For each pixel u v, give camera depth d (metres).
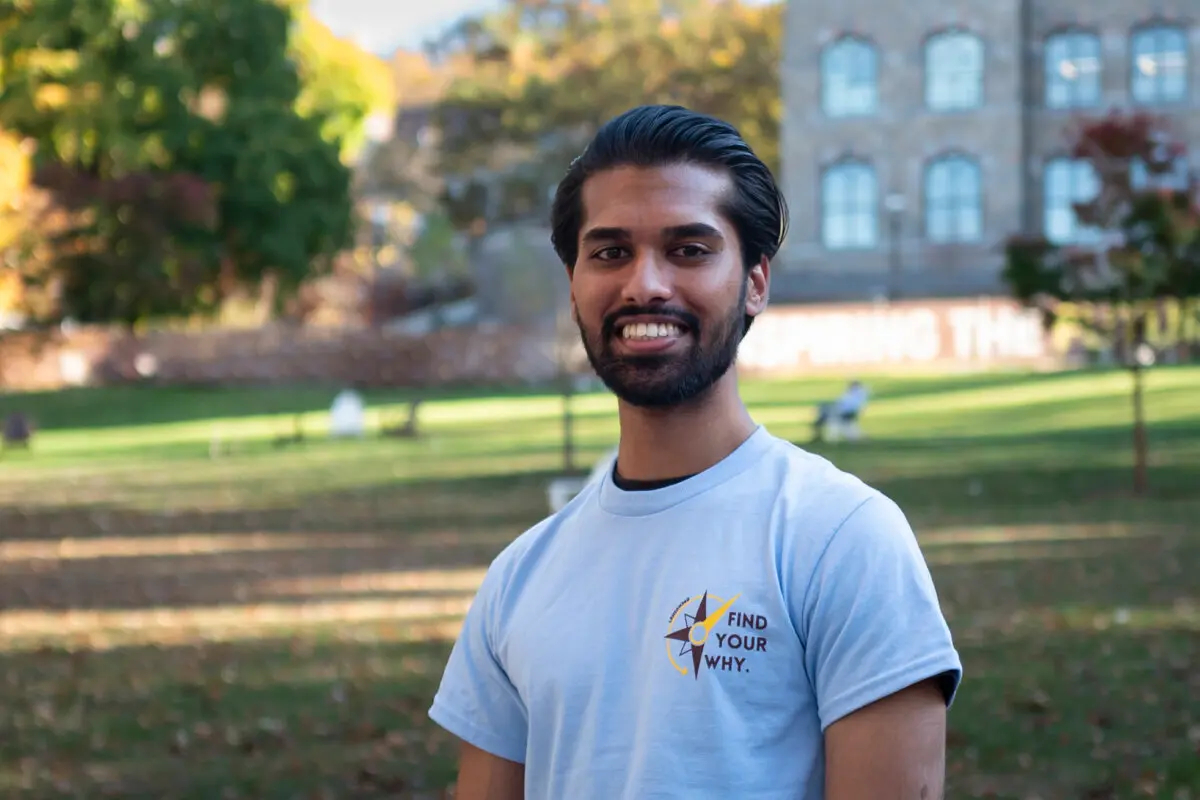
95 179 46.97
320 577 14.16
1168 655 9.30
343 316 71.19
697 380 2.29
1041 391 35.34
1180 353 39.44
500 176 69.50
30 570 15.05
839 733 2.12
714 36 66.06
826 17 53.81
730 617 2.18
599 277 2.32
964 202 52.94
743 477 2.30
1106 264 18.94
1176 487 19.61
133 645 10.89
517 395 45.84
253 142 50.91
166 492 22.88
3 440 33.38
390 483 23.38
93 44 48.62
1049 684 8.61
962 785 6.70
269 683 9.38
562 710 2.28
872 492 2.25
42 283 47.19
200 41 52.09
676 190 2.29
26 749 7.89
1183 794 6.43
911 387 39.25
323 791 6.96
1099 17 52.06
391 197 77.25
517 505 20.00
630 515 2.33
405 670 9.66
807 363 47.38
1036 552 14.27
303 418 40.75
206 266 51.25
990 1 52.25
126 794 7.03
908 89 53.22
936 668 2.09
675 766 2.15
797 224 54.22
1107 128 18.50
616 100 66.56
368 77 64.31
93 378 52.09
